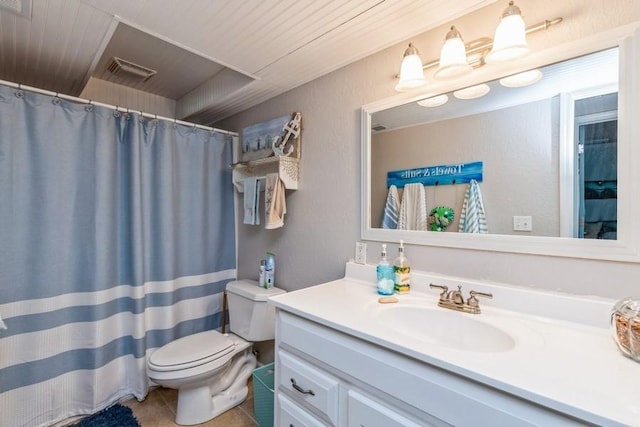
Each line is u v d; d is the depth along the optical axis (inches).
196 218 91.4
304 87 77.4
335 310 45.3
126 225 78.0
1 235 62.0
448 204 52.0
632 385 26.1
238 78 81.8
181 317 88.1
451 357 30.8
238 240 100.4
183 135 89.3
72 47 63.8
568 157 40.9
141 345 77.2
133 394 77.6
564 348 33.2
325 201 72.1
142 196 79.9
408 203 57.2
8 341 62.6
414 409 33.2
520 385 26.1
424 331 46.6
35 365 65.3
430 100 54.3
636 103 36.3
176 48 77.5
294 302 49.2
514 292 44.0
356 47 61.2
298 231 79.0
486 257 47.9
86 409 70.7
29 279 65.1
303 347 46.2
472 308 44.5
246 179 88.9
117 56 81.7
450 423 30.4
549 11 42.4
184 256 89.0
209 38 58.8
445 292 48.4
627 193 36.7
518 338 36.0
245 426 68.0
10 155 63.0
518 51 41.3
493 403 27.8
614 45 37.8
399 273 54.0
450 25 52.4
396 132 58.8
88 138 72.5
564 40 41.3
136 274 76.6
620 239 37.2
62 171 68.9
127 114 78.2
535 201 43.4
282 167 76.1
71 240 70.2
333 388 41.3
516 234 44.9
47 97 67.6
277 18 52.9
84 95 92.9
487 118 47.8
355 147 65.8
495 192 47.0
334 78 70.2
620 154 37.2
